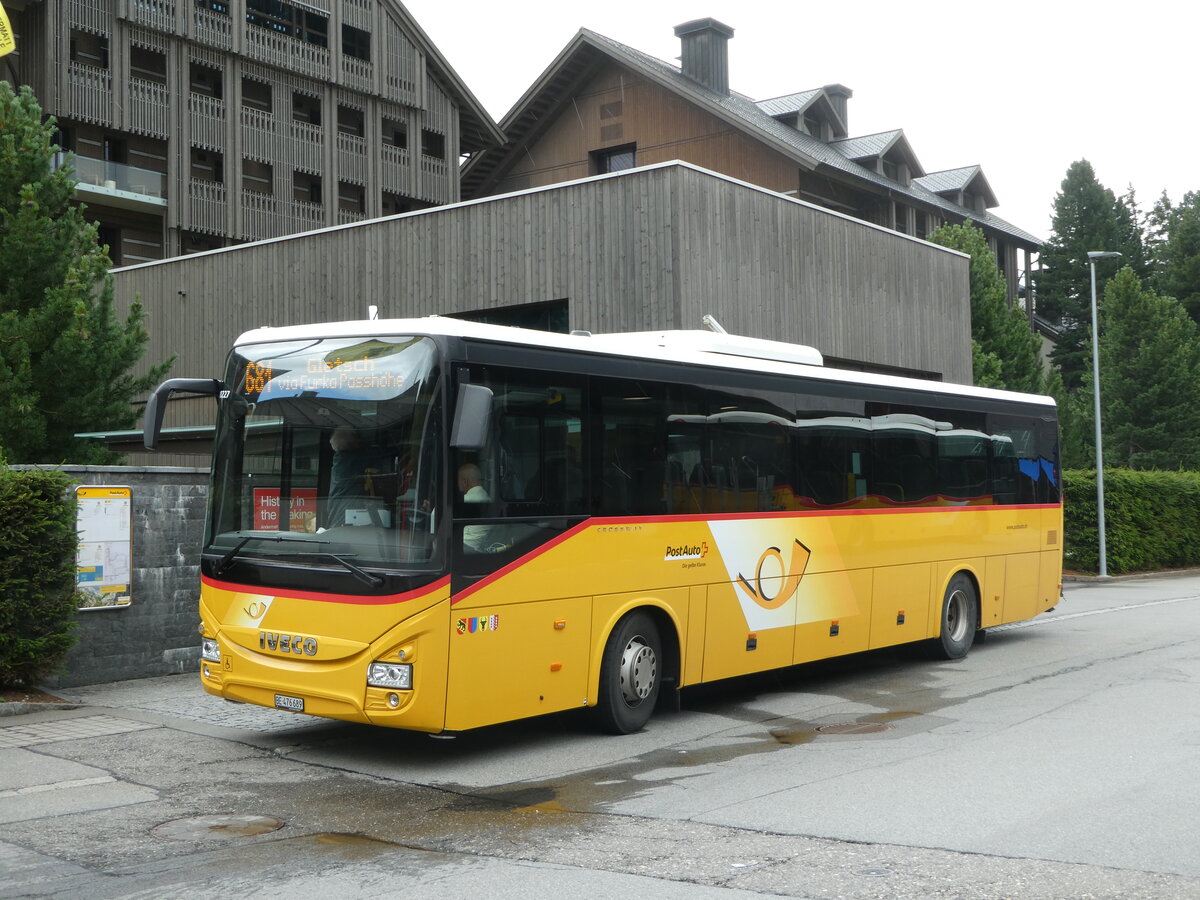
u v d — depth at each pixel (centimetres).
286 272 2186
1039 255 6944
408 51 4847
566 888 547
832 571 1156
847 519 1180
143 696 1096
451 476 783
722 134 4219
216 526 870
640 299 1748
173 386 870
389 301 2042
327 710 793
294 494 830
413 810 707
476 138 5116
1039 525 1520
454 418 776
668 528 965
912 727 959
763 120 4356
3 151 1526
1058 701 1062
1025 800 704
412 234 2016
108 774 805
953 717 1000
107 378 1510
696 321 1739
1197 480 3338
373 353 814
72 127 3841
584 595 884
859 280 2170
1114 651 1416
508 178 4953
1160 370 4619
